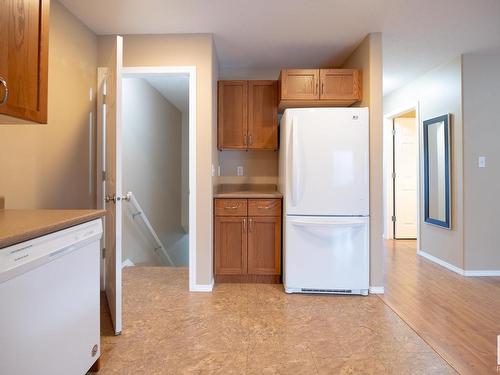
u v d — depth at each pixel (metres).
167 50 2.80
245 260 3.02
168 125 5.26
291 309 2.46
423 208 4.05
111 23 2.60
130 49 2.81
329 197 2.73
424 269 3.54
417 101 4.15
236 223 3.01
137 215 3.86
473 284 3.05
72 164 2.47
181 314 2.35
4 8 1.28
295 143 2.72
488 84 3.30
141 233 4.06
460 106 3.33
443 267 3.62
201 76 2.79
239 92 3.30
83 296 1.46
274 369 1.68
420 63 3.57
